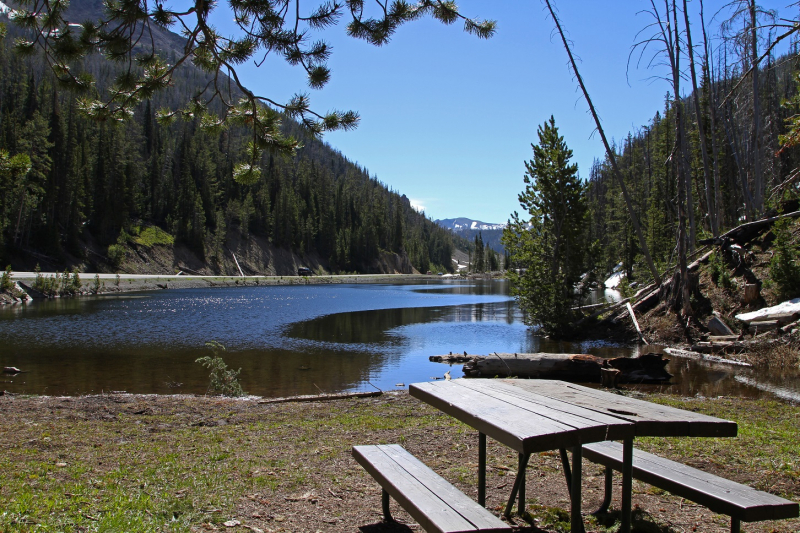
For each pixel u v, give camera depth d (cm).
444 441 552
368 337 1969
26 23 493
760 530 333
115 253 6525
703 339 1642
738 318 1550
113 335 1952
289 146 569
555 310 1917
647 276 3048
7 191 5081
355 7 508
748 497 271
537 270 1994
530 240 2034
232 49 518
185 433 605
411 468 331
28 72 7712
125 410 752
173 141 10331
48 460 479
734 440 548
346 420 679
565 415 283
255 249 9644
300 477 426
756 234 1886
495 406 306
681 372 1231
